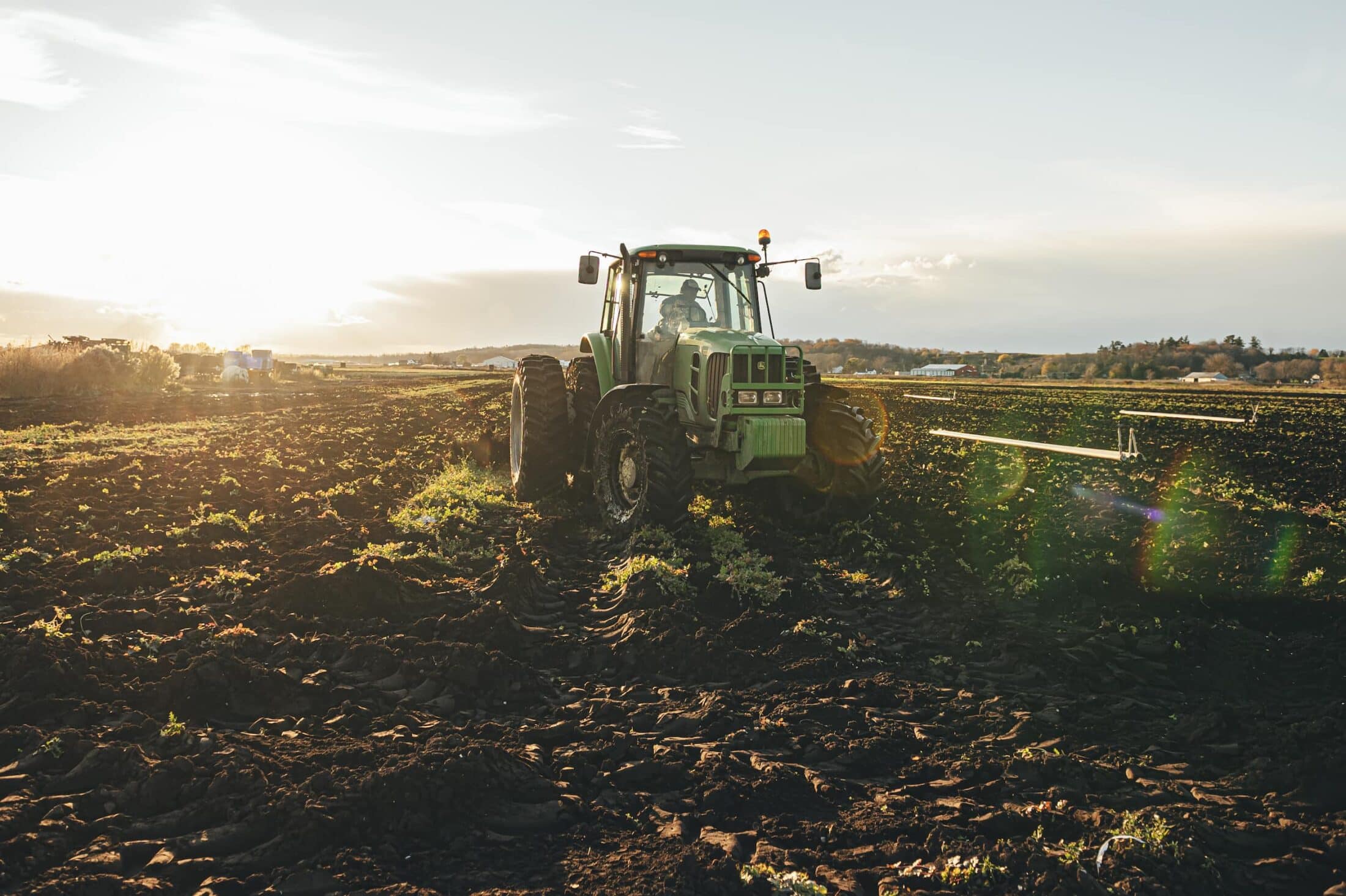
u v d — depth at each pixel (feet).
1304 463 51.52
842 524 30.58
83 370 101.91
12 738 13.26
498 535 29.86
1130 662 18.90
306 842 10.95
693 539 27.73
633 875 10.62
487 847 11.30
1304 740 14.56
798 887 10.30
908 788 13.42
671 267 31.50
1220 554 27.94
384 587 21.42
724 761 13.85
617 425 29.73
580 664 18.80
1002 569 26.25
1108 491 40.83
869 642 20.18
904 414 91.25
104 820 11.30
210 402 95.61
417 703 15.72
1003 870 10.73
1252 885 10.96
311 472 41.93
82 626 18.63
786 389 28.17
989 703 16.90
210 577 22.81
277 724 14.61
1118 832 11.85
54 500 32.04
